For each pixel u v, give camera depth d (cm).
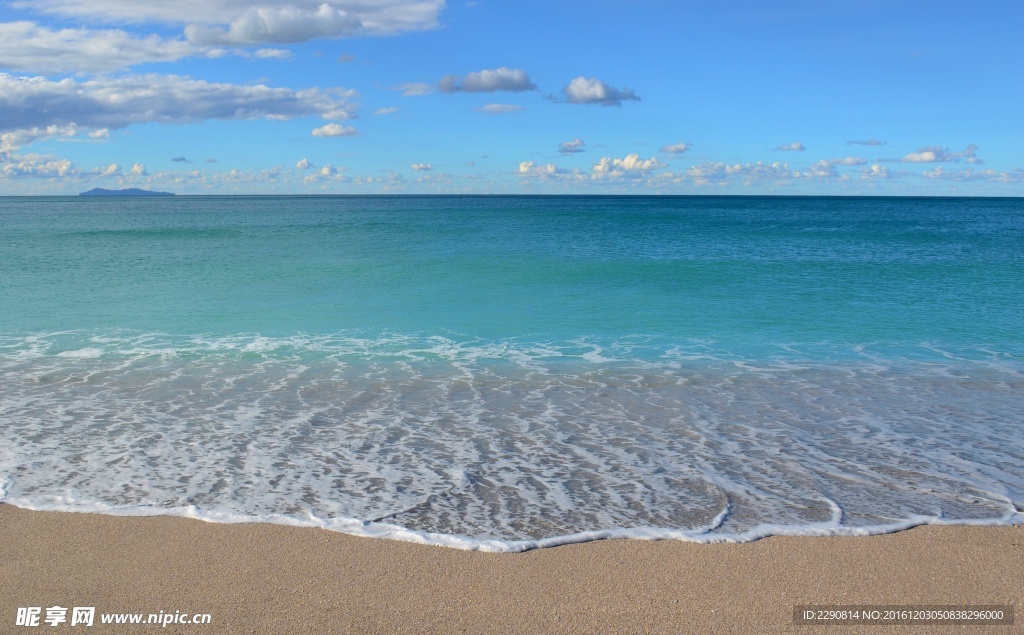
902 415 810
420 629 392
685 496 579
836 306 1538
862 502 566
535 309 1497
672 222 5531
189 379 955
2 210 9038
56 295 1652
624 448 698
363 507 554
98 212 8181
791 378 978
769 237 3678
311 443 707
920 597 427
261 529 514
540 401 865
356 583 440
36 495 570
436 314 1441
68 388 905
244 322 1351
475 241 3306
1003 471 636
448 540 497
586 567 461
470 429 757
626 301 1598
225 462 651
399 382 948
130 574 449
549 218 6369
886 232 4147
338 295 1666
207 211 8606
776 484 605
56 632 389
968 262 2391
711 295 1684
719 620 402
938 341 1213
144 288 1761
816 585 439
